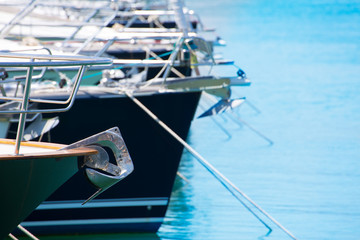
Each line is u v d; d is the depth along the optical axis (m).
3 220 11.64
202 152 28.80
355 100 40.44
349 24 92.06
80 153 11.09
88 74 19.97
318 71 52.03
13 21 20.28
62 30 24.38
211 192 23.12
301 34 80.00
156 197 18.92
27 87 10.68
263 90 44.25
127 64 18.80
